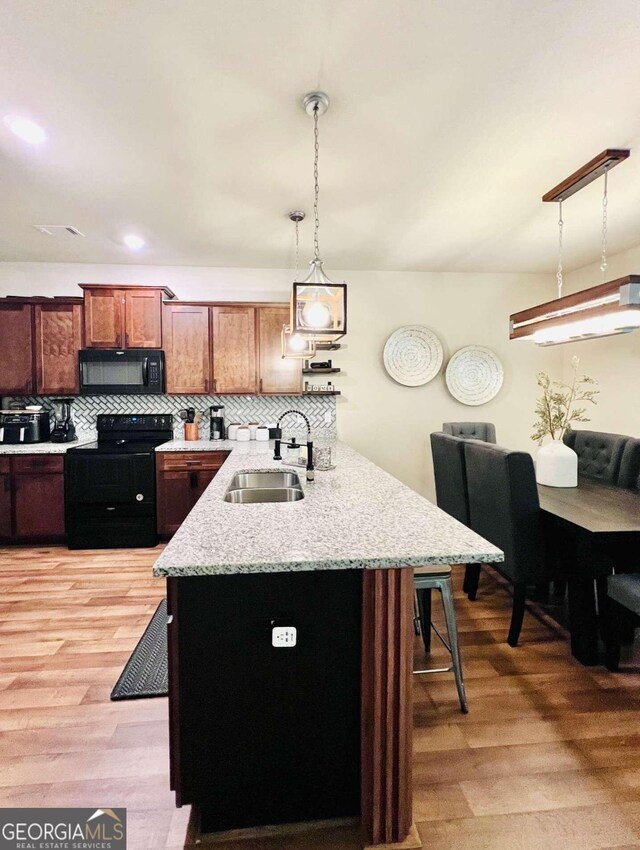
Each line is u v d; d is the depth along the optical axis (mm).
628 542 2510
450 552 1340
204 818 1411
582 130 2174
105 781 1599
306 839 1403
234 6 1453
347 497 2088
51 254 4109
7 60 1682
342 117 2049
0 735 1807
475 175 2607
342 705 1415
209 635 1359
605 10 1482
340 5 1454
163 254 4113
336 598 1389
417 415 4797
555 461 2957
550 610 2885
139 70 1737
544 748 1752
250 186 2740
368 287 4684
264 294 4609
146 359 4176
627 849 1372
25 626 2621
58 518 4008
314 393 4469
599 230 3510
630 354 3988
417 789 1569
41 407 4383
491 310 4801
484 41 1608
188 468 4043
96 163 2451
